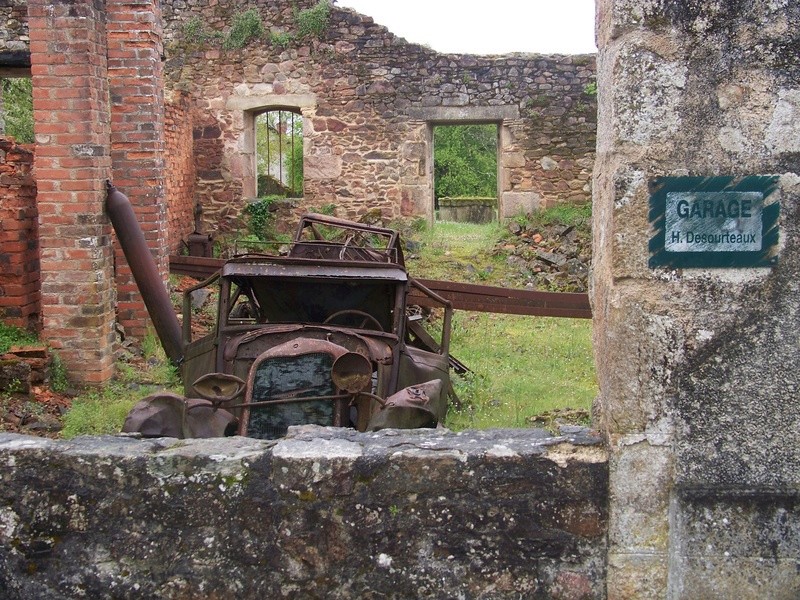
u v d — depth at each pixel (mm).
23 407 6438
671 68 2617
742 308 2650
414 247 13922
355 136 15125
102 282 7312
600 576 2752
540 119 14898
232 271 5758
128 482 2730
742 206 2633
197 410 4426
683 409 2674
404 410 4492
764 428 2662
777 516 2682
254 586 2738
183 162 14367
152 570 2740
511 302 9336
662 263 2658
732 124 2625
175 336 7625
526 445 2795
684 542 2709
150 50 8531
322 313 6164
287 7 15055
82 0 7066
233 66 15148
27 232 7809
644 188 2648
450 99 14914
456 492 2734
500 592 2752
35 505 2738
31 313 7910
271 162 23359
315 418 4559
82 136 7172
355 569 2748
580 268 13422
